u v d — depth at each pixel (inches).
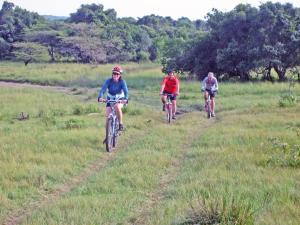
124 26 3186.5
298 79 1392.7
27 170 350.0
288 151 362.3
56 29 3218.5
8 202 284.8
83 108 776.9
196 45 1568.7
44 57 2844.5
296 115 615.2
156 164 374.6
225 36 1510.8
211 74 696.4
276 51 1364.4
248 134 478.6
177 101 973.8
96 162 404.2
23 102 932.6
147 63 2588.6
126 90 461.1
